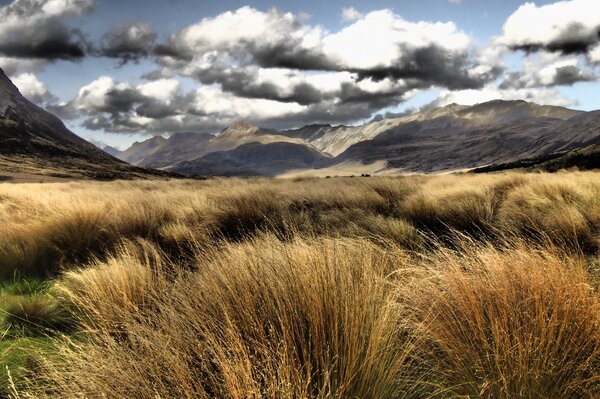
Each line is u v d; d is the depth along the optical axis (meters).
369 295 2.43
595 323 2.15
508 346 2.11
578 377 2.00
